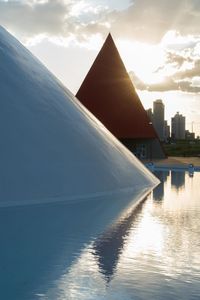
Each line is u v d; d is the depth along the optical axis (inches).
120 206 426.3
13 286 182.4
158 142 1560.0
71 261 221.9
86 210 393.7
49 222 329.1
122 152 652.1
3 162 436.8
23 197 419.8
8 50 593.9
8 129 472.7
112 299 169.2
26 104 523.5
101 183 515.8
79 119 601.6
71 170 490.9
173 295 174.2
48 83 617.3
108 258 228.4
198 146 2343.8
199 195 534.3
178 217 363.9
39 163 465.1
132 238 279.6
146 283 188.7
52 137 511.2
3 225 315.3
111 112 1549.0
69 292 176.4
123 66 1606.8
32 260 221.9
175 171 1071.0
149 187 625.3
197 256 235.9
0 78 526.9
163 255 236.2
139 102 1562.5
